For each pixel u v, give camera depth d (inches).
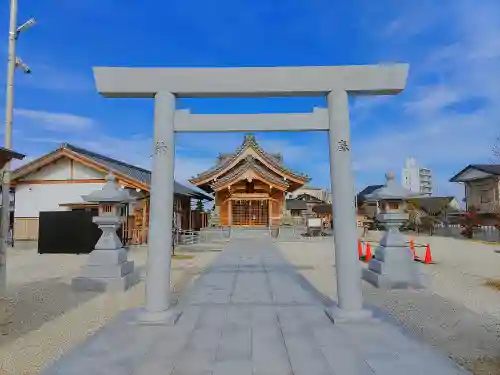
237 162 1062.4
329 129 220.2
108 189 341.4
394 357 154.5
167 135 215.9
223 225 1069.8
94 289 313.7
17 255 602.2
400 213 348.2
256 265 476.7
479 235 990.4
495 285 337.1
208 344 170.7
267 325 199.6
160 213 211.3
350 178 213.3
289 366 145.6
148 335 183.5
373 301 276.7
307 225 1033.5
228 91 218.7
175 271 427.8
